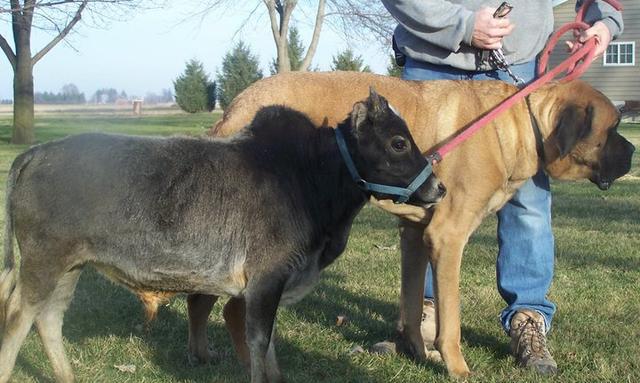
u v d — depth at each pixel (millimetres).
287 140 3922
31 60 23812
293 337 5105
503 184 4480
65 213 3768
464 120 4523
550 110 4477
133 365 4520
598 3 4918
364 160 3914
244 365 4430
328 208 3963
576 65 4852
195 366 4594
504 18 4562
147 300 3975
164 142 3912
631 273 6875
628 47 39062
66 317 5398
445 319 4332
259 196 3807
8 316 3869
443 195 4004
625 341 4941
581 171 4520
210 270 3826
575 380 4316
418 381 4340
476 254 7668
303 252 3875
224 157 3873
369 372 4492
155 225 3777
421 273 4707
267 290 3768
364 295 6203
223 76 49281
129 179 3785
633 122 35250
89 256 3840
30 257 3828
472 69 4820
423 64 4957
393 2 4703
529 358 4574
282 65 31016
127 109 23141
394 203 4207
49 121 26562
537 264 4832
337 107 4562
